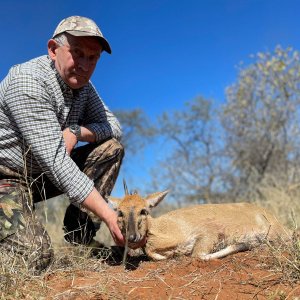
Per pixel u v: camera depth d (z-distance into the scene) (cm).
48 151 120
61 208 217
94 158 142
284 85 288
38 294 98
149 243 132
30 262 112
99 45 126
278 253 113
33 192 136
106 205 120
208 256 126
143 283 104
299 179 255
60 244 157
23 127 121
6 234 116
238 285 100
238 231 143
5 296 96
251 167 290
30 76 121
